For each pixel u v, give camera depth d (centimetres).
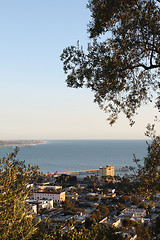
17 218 665
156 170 841
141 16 754
